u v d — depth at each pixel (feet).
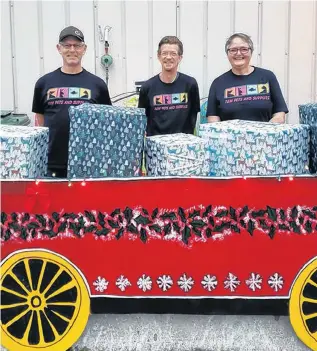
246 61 12.60
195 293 9.87
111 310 10.13
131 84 15.72
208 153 10.07
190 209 9.66
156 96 13.10
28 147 9.71
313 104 10.66
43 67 15.65
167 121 13.16
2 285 10.12
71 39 12.01
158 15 15.44
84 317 10.12
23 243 9.91
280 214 9.62
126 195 9.68
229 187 9.59
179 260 9.79
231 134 9.83
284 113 12.73
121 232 9.78
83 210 9.75
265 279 9.80
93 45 15.56
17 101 15.76
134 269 9.87
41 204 9.73
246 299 9.92
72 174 9.91
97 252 9.86
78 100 12.16
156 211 9.70
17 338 10.35
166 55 12.76
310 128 10.18
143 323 10.48
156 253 9.80
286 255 9.73
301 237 9.67
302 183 9.53
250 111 12.59
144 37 15.55
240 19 15.43
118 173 9.93
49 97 12.21
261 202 9.61
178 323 10.46
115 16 15.46
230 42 12.55
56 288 10.13
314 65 15.60
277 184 9.55
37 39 15.52
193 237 9.72
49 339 10.32
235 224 9.68
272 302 9.95
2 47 15.56
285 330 10.36
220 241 9.71
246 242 9.71
